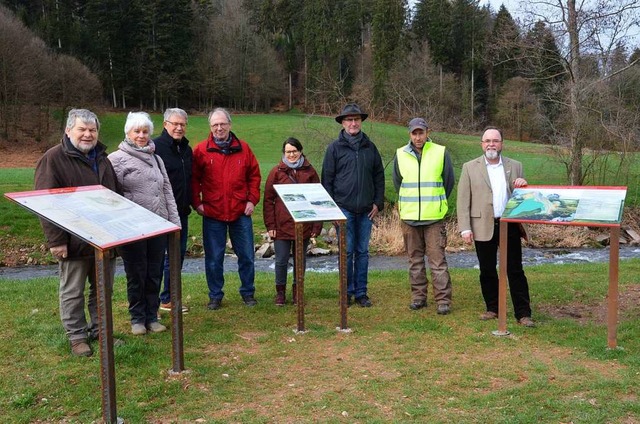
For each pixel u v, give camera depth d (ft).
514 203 18.76
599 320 20.58
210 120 21.44
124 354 16.35
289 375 15.42
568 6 62.18
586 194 17.90
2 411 13.03
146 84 194.29
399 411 13.15
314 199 19.98
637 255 50.06
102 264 12.17
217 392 14.23
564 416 12.71
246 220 22.47
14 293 25.21
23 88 133.90
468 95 132.77
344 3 185.06
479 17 160.25
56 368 15.39
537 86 79.30
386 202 60.70
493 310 20.68
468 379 14.97
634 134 63.62
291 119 178.19
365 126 68.64
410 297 24.39
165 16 191.42
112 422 12.40
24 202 12.37
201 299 24.20
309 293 25.45
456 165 63.67
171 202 19.29
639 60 60.85
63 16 191.42
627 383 14.38
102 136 151.64
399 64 122.72
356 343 18.04
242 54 207.82
